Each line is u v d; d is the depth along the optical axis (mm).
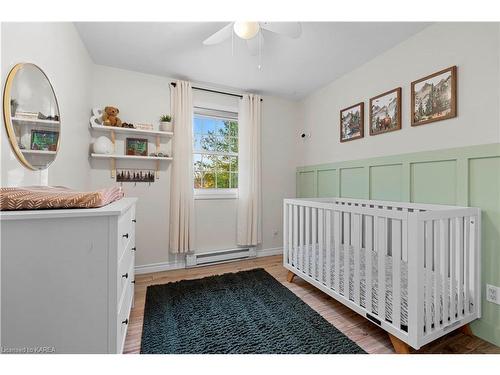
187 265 2781
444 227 1369
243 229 3066
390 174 2150
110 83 2492
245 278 2463
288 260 2404
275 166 3398
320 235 1951
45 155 1341
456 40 1648
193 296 2045
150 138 2662
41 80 1287
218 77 2746
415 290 1215
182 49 2174
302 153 3428
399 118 2043
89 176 2371
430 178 1823
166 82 2750
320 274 1939
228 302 1937
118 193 1391
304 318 1694
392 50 2119
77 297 875
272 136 3373
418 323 1214
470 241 1472
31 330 834
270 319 1684
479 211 1486
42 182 1340
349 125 2592
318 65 2455
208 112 3018
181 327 1581
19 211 823
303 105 3408
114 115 2418
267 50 2172
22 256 818
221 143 3148
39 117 1275
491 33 1474
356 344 1418
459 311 1407
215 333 1514
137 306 1881
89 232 884
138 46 2127
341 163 2693
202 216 2961
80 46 1987
